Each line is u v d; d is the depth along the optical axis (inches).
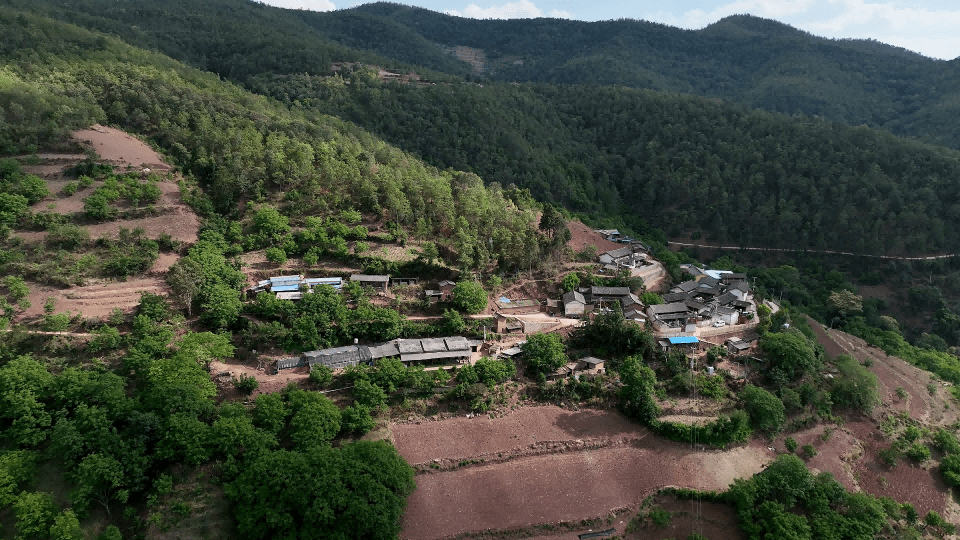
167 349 3873.0
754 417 4160.9
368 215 5885.8
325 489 3036.4
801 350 4483.3
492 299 5098.4
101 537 2967.5
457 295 4712.1
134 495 3238.2
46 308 3993.6
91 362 3757.4
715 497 3597.4
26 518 2913.4
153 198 5442.9
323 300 4414.4
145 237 4985.2
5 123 5625.0
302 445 3403.1
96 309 4158.5
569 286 5285.4
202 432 3326.8
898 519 3686.0
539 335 4436.5
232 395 3782.0
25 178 5137.8
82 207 5147.6
